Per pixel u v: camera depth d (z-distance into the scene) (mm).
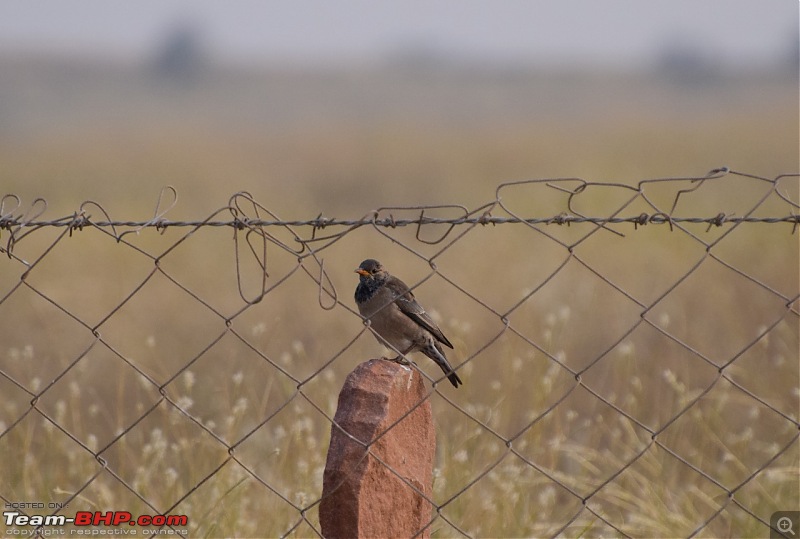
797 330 13906
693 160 37656
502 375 12492
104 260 19641
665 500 9836
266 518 8914
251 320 16469
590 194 24766
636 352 14102
